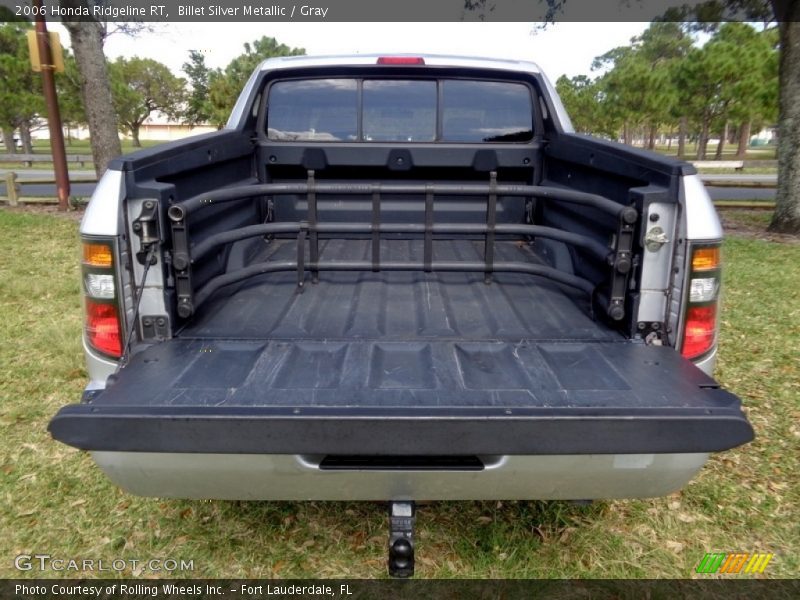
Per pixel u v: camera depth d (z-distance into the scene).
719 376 4.27
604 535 2.67
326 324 2.40
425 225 2.63
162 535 2.67
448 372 1.98
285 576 2.45
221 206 2.85
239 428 1.67
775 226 9.88
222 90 24.39
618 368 2.01
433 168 3.52
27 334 4.95
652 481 1.89
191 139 2.65
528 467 1.82
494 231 2.63
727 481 3.06
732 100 24.70
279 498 1.94
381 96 3.49
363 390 1.84
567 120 3.37
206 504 2.87
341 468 1.83
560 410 1.70
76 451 3.30
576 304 2.65
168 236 2.19
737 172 20.06
